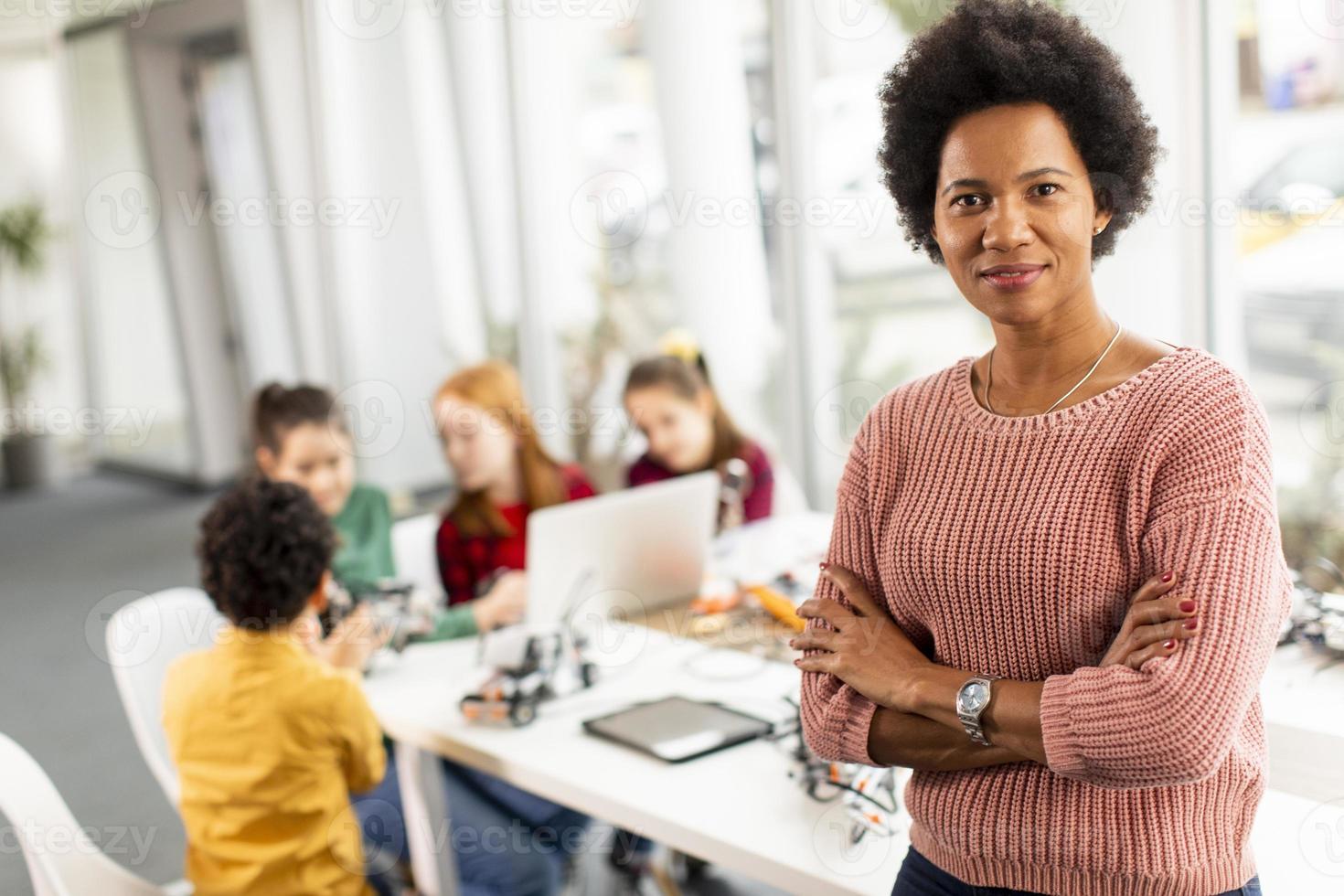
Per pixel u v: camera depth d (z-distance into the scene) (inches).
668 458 109.7
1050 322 41.2
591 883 95.0
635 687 76.4
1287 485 103.5
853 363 148.9
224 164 229.9
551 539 81.0
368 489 103.6
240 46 213.5
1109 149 40.5
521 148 178.5
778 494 114.0
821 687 46.6
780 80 144.0
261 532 67.5
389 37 195.3
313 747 67.8
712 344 163.5
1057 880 41.1
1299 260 101.5
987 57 39.6
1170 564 37.7
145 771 127.8
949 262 42.2
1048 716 38.9
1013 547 40.4
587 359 182.4
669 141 160.4
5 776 60.1
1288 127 100.9
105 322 277.7
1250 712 40.7
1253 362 105.7
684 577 91.0
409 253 202.7
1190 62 103.7
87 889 60.9
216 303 248.8
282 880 68.1
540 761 65.6
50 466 294.7
